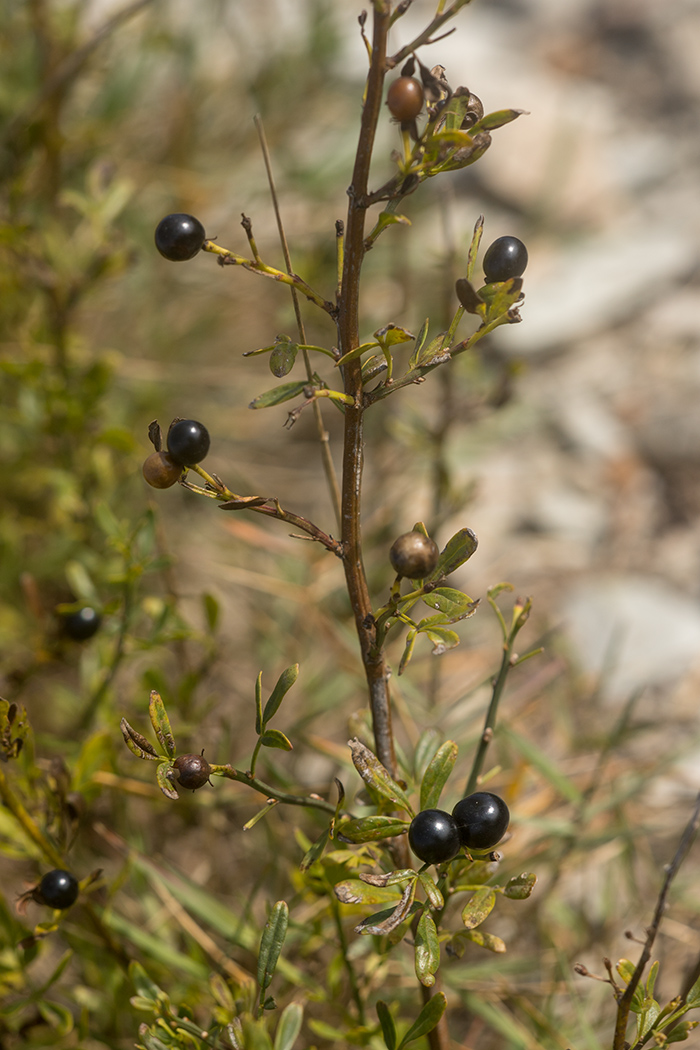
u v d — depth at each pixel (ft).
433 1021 1.62
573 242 4.72
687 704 2.87
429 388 3.52
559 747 2.65
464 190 4.90
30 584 2.06
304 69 4.12
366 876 1.57
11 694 2.08
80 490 2.57
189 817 2.16
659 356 4.23
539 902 2.15
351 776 2.17
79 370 2.66
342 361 1.56
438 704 2.61
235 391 3.65
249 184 3.92
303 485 3.59
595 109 5.42
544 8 6.13
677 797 2.55
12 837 1.88
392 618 1.61
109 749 2.02
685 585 3.40
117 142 3.69
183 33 4.01
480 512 3.53
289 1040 1.71
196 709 2.19
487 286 1.55
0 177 2.89
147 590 2.98
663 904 1.60
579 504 3.64
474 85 5.24
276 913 1.64
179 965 1.94
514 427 3.65
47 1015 1.90
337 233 1.58
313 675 2.73
